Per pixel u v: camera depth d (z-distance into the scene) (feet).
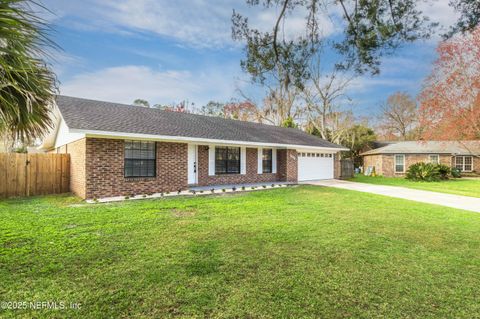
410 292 10.16
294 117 96.48
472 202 32.42
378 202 30.91
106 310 8.63
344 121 98.63
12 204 26.81
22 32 6.66
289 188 43.11
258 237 16.55
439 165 66.54
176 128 38.45
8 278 10.61
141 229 17.89
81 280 10.55
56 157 34.96
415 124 113.80
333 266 12.39
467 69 58.85
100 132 28.96
